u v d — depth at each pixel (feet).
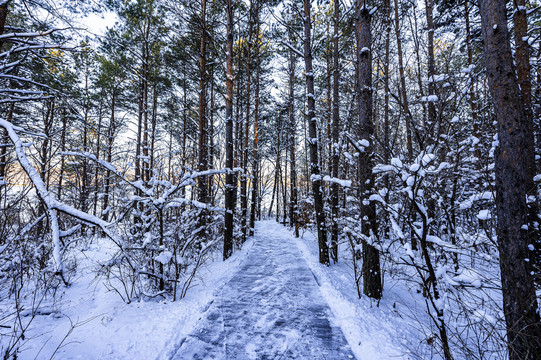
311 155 24.20
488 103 12.11
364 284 15.14
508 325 6.95
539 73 15.43
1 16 12.67
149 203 14.07
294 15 31.99
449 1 22.81
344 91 30.96
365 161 15.19
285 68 48.39
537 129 15.14
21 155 7.23
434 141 10.59
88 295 13.64
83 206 34.27
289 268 21.70
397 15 29.40
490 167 13.03
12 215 13.50
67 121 29.89
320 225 23.24
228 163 26.96
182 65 30.45
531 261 7.32
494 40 7.22
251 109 52.37
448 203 16.69
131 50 31.94
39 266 14.29
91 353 8.68
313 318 12.38
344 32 28.78
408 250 8.83
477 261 13.92
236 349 9.78
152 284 14.93
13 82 19.35
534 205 10.06
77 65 23.26
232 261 23.94
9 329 9.49
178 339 10.18
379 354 9.16
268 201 120.16
